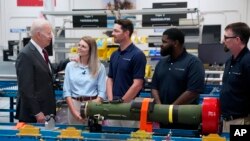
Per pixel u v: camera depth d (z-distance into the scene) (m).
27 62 2.30
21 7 7.81
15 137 1.63
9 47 5.10
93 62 2.52
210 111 1.56
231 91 2.06
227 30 2.07
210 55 4.12
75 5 7.60
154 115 1.65
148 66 3.42
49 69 2.47
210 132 1.58
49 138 1.61
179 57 2.36
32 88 2.31
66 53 4.39
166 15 3.97
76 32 7.10
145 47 4.34
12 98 4.00
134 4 7.38
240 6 6.98
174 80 2.33
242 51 2.04
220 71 3.68
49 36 2.40
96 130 1.75
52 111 2.44
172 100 2.35
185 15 4.12
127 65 2.55
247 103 2.04
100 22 4.08
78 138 1.60
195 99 2.30
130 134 1.62
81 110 1.75
